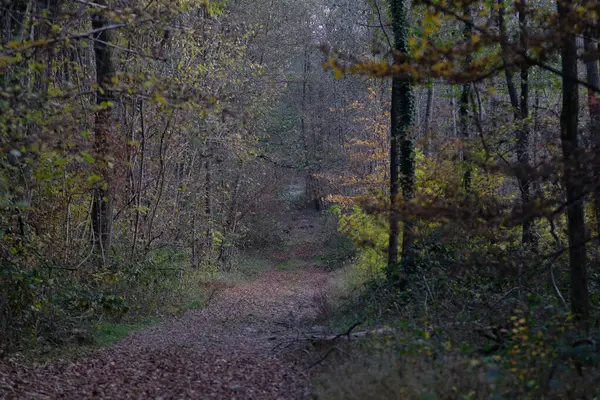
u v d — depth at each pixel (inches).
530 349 253.6
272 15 1240.2
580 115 445.4
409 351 274.7
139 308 609.6
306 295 901.2
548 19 240.4
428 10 247.3
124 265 647.1
